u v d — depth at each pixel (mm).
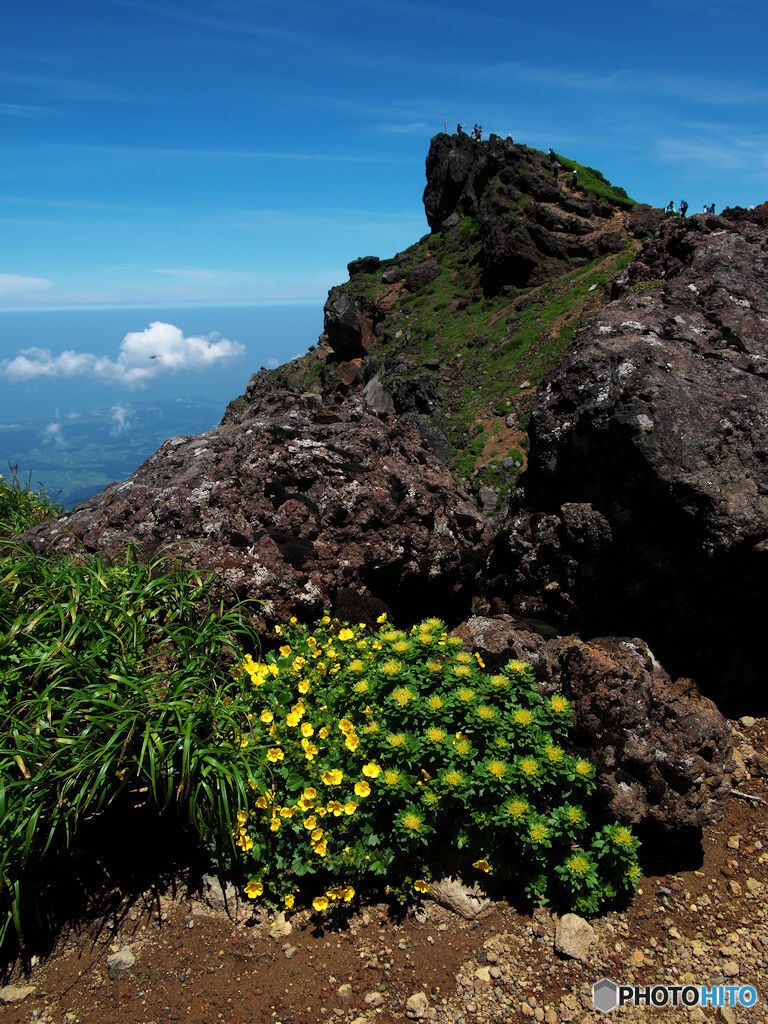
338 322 40375
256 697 3871
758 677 4973
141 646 3789
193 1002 3164
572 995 3141
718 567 4383
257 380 46375
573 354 5527
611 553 4867
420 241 47656
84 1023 3098
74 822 3316
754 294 5695
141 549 4852
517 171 37219
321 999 3160
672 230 10695
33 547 5328
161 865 3826
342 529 5309
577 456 5137
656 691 3756
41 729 3395
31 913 3525
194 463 5832
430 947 3387
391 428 6688
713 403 4707
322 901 3352
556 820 3340
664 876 3762
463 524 6172
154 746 3287
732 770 3766
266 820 3479
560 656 4273
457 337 33406
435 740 3443
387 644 4043
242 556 4746
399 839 3320
